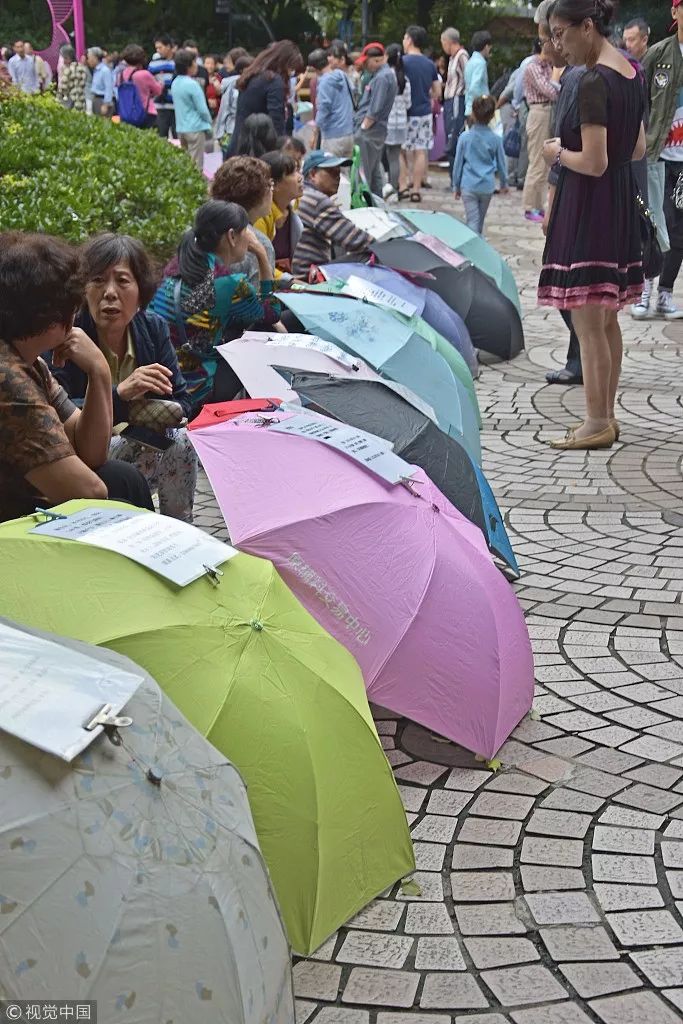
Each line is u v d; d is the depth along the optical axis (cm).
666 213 1024
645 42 1045
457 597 369
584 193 655
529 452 707
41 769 188
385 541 365
